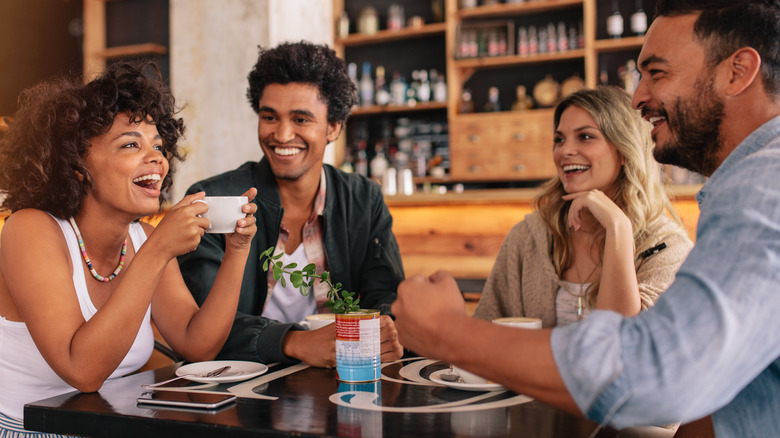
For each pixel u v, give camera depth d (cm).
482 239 294
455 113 482
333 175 198
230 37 388
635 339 65
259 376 117
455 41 477
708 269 65
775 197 66
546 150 457
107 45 571
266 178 187
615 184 175
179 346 143
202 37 393
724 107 82
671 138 88
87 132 123
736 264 64
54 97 125
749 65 79
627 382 63
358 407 94
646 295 157
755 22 79
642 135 170
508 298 191
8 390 126
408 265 307
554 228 178
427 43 509
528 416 88
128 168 125
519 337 70
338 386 107
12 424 126
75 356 108
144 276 113
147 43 560
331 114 189
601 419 65
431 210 304
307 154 182
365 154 512
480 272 294
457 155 478
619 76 464
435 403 96
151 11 559
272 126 180
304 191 188
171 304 147
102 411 94
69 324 113
